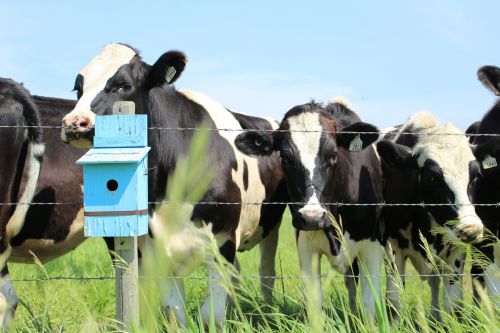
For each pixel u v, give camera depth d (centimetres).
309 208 620
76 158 696
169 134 660
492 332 378
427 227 752
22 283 796
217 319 612
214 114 718
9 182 575
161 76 640
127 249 438
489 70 799
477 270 718
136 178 433
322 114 694
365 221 704
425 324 388
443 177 705
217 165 656
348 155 712
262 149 682
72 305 652
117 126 449
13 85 583
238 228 690
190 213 630
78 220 694
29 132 589
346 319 418
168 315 594
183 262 643
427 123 837
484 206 721
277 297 821
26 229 660
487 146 708
